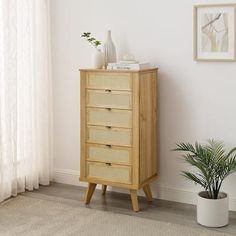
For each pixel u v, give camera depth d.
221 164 4.78
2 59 5.23
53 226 4.81
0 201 5.29
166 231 4.70
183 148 5.11
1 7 5.17
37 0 5.61
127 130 5.07
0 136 5.22
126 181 5.12
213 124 5.18
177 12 5.20
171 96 5.32
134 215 5.04
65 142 5.89
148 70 5.10
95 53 5.23
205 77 5.16
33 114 5.66
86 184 5.80
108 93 5.11
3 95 5.26
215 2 5.03
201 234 4.65
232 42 5.00
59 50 5.79
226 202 4.81
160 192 5.45
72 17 5.69
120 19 5.45
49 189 5.72
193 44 5.14
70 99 5.81
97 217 4.99
